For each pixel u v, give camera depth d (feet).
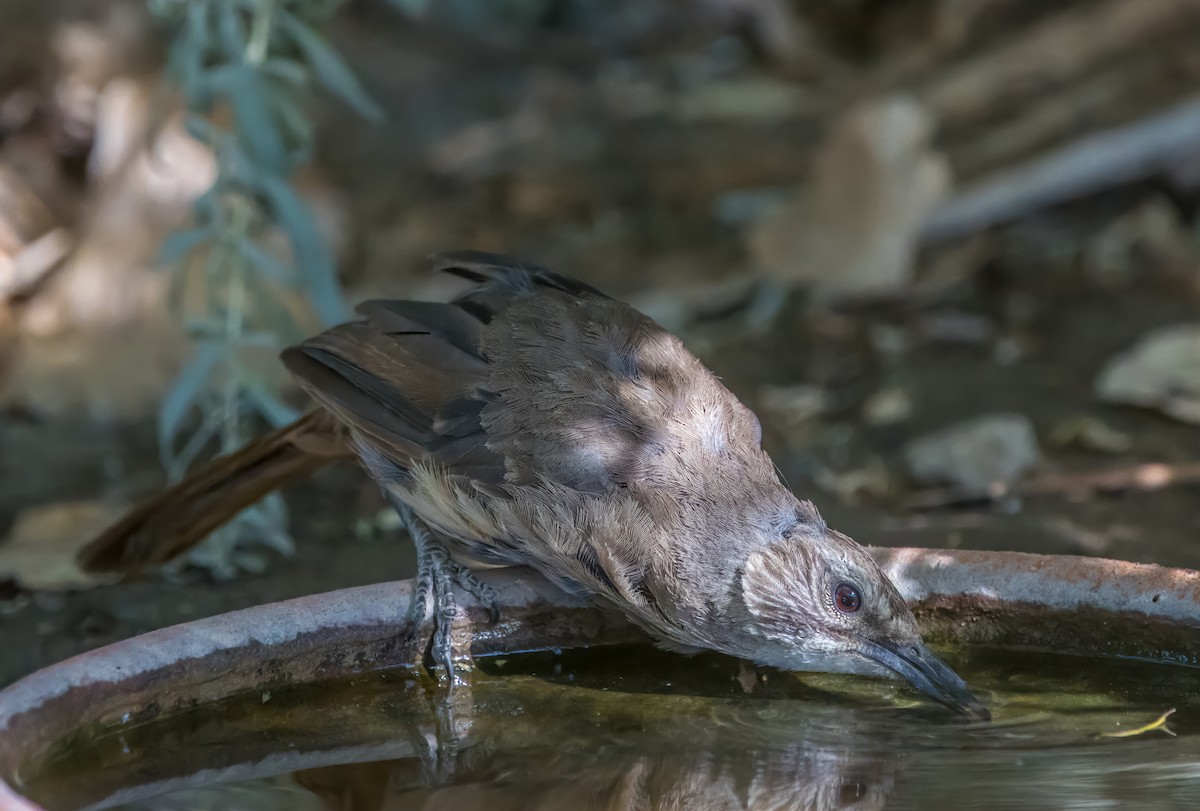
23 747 20.43
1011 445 39.04
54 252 49.80
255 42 32.04
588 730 23.98
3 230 50.03
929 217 52.44
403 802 21.15
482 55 75.15
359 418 26.73
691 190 59.72
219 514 30.37
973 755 22.47
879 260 49.93
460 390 26.78
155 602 31.65
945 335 48.14
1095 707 24.26
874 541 34.27
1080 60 59.67
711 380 28.14
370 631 25.04
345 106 65.82
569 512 25.54
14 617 31.30
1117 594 25.39
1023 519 35.58
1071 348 46.70
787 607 25.73
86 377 45.60
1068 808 20.24
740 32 76.64
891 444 41.09
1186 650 25.03
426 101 68.90
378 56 72.90
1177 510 35.73
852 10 73.51
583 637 27.22
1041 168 52.95
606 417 26.50
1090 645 25.81
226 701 23.72
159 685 22.76
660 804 20.83
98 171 50.19
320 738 23.49
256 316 34.88
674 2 78.18
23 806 16.76
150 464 40.45
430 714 24.27
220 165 32.27
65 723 21.44
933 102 60.75
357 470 40.55
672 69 73.77
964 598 26.40
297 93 36.45
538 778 22.20
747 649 26.22
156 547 30.53
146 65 52.80
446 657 25.73
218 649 23.43
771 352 47.75
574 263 53.93
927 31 69.41
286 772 22.20
